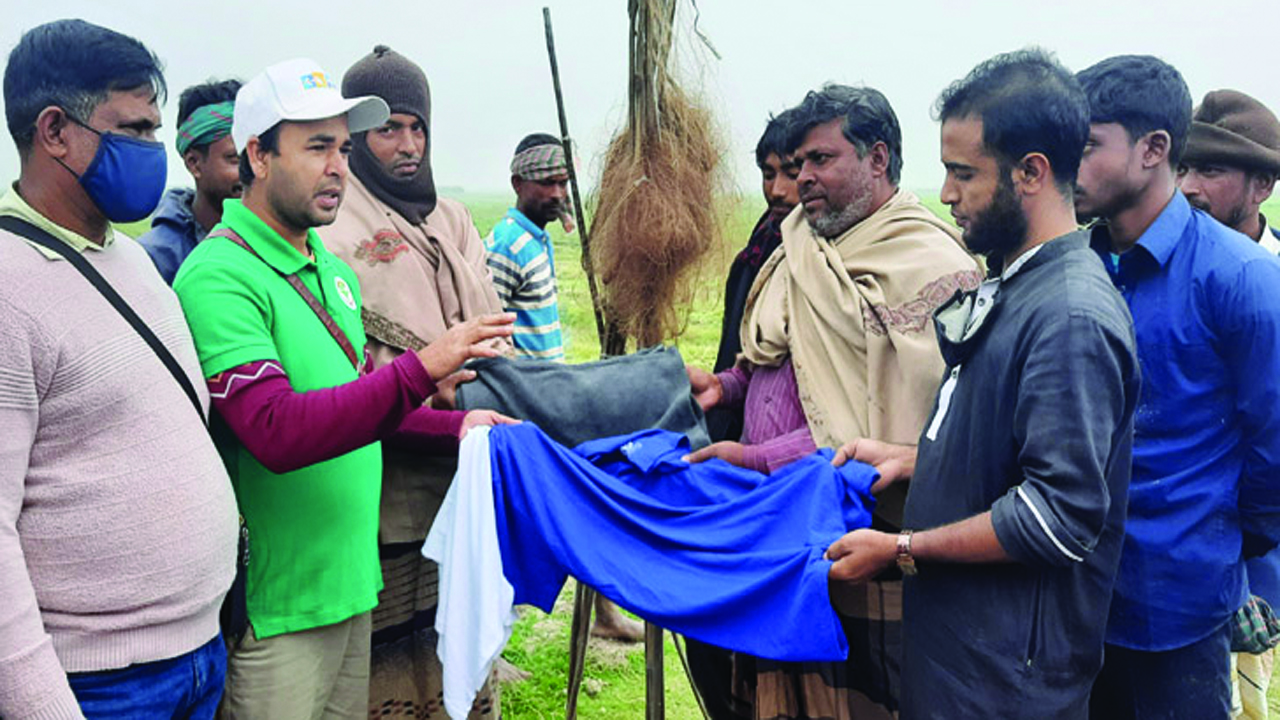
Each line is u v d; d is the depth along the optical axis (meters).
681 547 2.45
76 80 1.79
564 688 4.02
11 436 1.71
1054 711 1.95
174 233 3.12
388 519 2.88
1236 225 3.07
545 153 4.48
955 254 2.65
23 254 1.76
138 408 1.87
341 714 2.63
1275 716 3.83
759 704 2.89
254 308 2.22
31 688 1.70
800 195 2.82
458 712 2.41
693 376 3.08
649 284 3.06
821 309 2.73
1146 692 2.43
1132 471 2.39
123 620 1.87
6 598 1.68
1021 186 1.91
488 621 2.38
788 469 2.64
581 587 3.15
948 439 2.06
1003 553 1.85
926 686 2.10
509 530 2.46
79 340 1.79
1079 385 1.76
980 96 1.92
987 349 1.96
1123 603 2.40
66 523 1.80
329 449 2.15
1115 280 2.45
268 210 2.31
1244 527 2.38
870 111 2.71
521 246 4.48
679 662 4.28
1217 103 3.06
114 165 1.83
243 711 2.36
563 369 2.82
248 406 2.13
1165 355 2.34
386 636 2.96
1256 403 2.25
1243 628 2.73
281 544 2.34
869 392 2.64
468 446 2.45
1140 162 2.31
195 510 1.95
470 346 2.22
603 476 2.50
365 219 2.90
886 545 2.06
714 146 3.06
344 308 2.51
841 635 2.24
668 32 2.91
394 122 2.94
